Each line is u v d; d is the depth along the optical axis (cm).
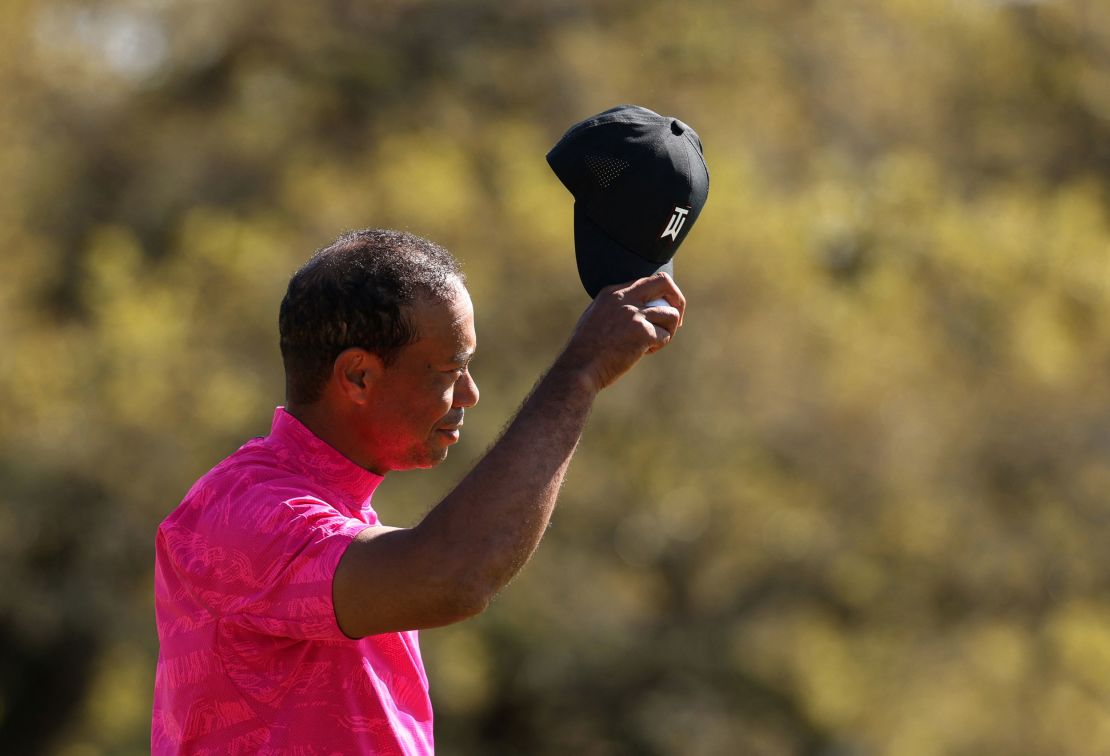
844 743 4606
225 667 673
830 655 4703
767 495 4903
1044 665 4612
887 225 5850
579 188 726
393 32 6247
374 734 685
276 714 671
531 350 4791
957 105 7106
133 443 4616
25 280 5209
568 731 4744
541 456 636
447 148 5484
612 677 4816
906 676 4706
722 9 6225
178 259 5325
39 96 5822
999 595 4994
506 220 4909
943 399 5203
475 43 6059
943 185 6419
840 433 4931
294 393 711
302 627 648
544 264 4788
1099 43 7450
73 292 5588
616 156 718
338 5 6288
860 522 4966
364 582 626
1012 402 5303
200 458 4603
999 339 5606
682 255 4884
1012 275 5781
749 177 5366
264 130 5950
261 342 4769
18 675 4728
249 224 5266
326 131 5991
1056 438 5259
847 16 6631
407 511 4347
